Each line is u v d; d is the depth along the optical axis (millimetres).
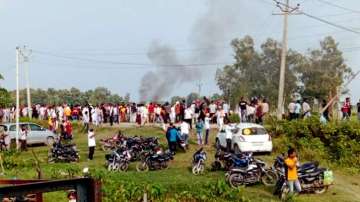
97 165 30203
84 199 5062
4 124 38406
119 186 23156
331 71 83125
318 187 22984
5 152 33375
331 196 22797
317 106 43719
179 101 40812
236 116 41000
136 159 31469
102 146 36312
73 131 45250
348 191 24156
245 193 22984
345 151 31250
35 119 48906
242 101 38719
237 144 30516
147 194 22453
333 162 31031
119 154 28516
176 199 22406
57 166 29297
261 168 24375
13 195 4621
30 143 38562
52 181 4852
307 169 22891
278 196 22391
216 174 26672
